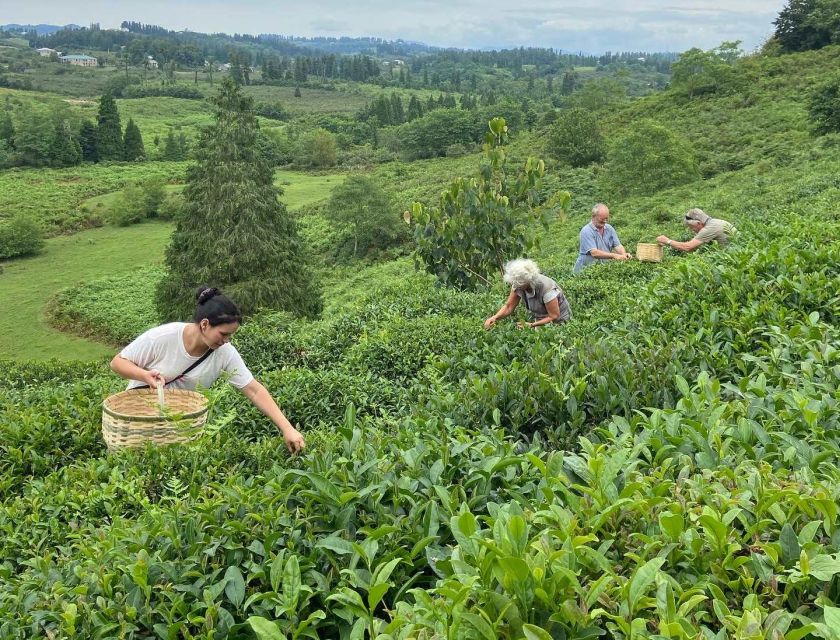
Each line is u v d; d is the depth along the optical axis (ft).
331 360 25.86
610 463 8.27
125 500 12.00
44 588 8.47
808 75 195.72
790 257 19.70
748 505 7.52
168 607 7.57
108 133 349.61
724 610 6.17
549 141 201.46
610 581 6.28
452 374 18.19
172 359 14.28
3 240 191.21
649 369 13.56
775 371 12.66
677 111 200.85
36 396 19.71
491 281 38.06
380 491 8.84
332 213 171.83
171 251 104.42
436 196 198.49
